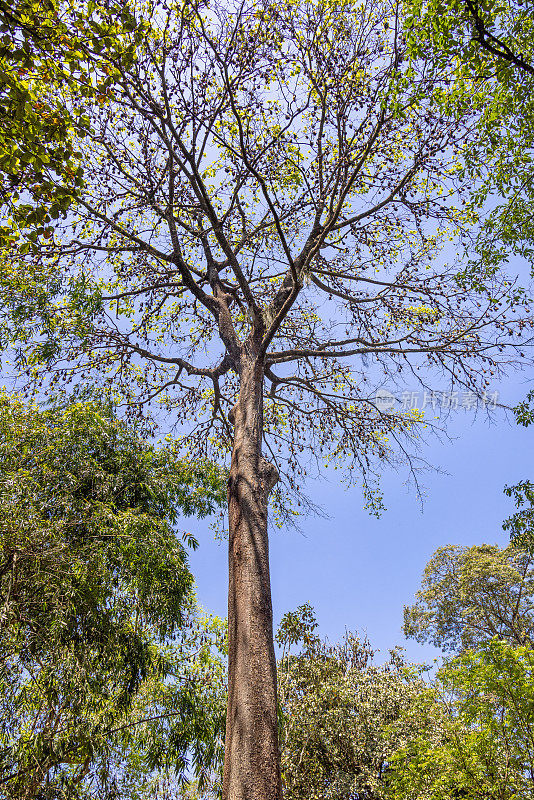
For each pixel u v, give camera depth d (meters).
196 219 8.13
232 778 3.90
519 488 9.48
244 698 4.27
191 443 10.52
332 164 8.04
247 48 6.89
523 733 7.36
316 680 12.53
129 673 6.80
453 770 7.77
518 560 20.36
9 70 4.33
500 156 7.88
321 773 11.34
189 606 8.23
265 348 6.95
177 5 6.70
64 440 7.34
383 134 7.43
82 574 6.21
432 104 6.91
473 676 7.57
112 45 4.62
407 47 6.25
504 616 20.41
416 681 13.00
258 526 5.46
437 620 21.95
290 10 7.22
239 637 4.66
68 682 5.93
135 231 9.35
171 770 8.05
